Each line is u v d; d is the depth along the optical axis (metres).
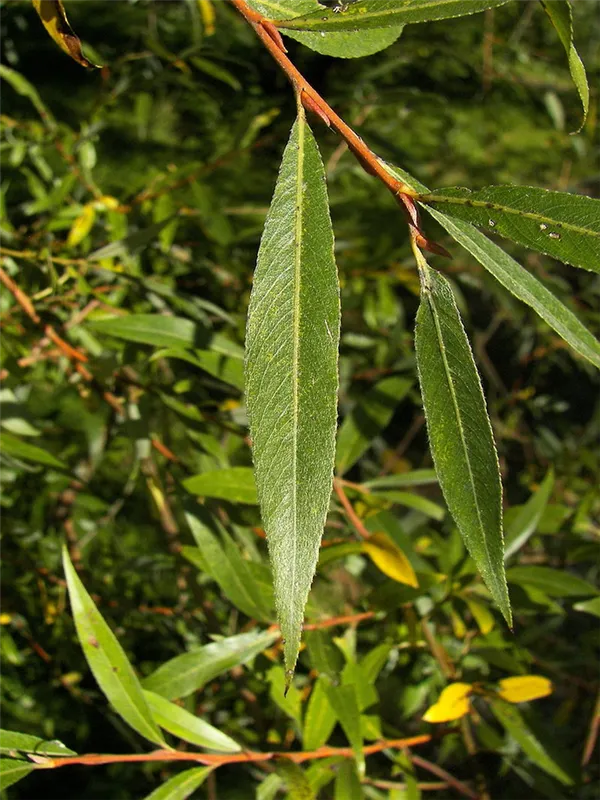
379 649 0.31
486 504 0.17
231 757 0.24
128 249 0.36
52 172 0.52
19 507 0.49
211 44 0.50
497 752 0.35
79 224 0.40
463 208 0.16
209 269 0.53
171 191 0.46
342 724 0.26
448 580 0.33
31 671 0.49
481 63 0.84
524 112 0.96
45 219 0.47
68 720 0.54
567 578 0.32
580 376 0.88
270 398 0.15
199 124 0.78
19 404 0.33
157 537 0.53
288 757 0.25
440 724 0.36
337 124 0.16
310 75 0.75
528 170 1.02
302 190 0.16
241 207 0.61
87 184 0.44
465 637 0.34
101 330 0.29
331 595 0.49
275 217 0.16
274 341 0.16
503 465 0.70
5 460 0.33
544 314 0.17
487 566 0.17
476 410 0.17
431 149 0.97
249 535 0.33
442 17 0.16
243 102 0.71
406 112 0.64
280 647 0.30
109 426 0.45
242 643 0.27
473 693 0.30
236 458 0.51
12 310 0.37
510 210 0.16
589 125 0.74
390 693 0.42
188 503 0.28
